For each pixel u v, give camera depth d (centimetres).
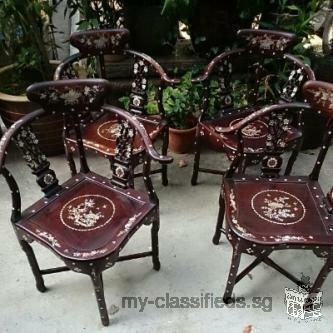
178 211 197
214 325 147
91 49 178
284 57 179
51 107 132
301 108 139
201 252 176
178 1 189
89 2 213
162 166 203
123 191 148
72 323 148
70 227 132
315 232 130
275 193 146
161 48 240
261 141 173
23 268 168
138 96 190
